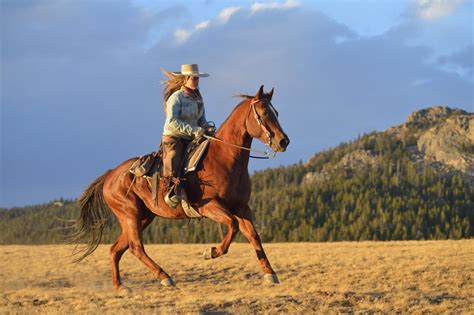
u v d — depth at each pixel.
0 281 20.19
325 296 10.56
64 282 20.16
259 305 9.77
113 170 12.45
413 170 192.50
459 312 9.94
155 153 11.38
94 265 25.27
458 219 144.88
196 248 36.19
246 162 10.54
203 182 10.45
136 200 11.72
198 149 10.62
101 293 12.22
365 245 36.41
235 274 21.56
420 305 10.17
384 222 139.50
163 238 121.81
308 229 138.25
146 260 11.61
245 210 10.60
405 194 170.25
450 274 18.48
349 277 18.83
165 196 10.80
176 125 10.81
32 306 10.66
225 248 10.18
